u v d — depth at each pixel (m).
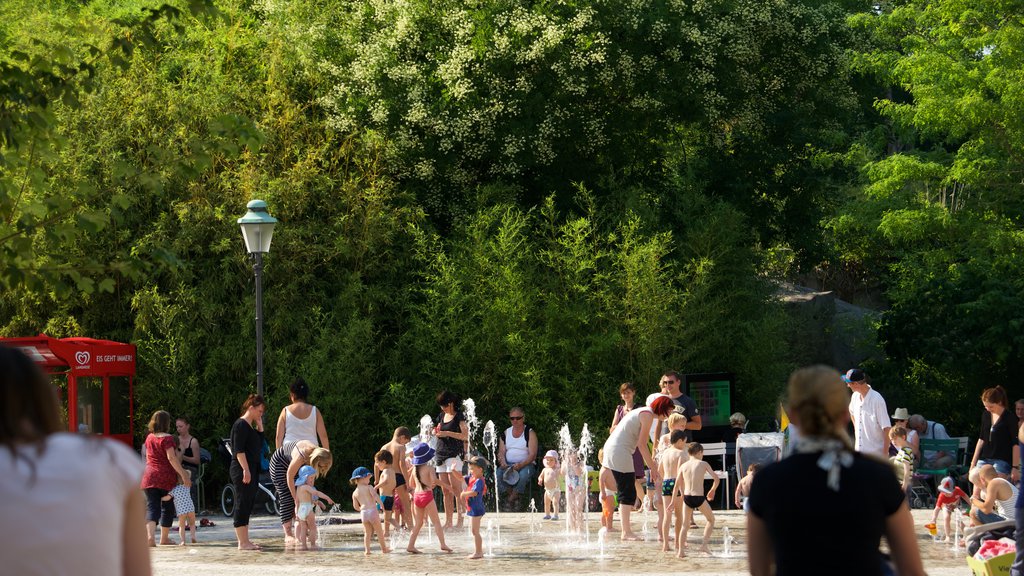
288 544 20.05
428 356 32.06
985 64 37.69
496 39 33.34
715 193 39.44
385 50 33.81
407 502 21.88
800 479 5.60
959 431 40.22
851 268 57.41
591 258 32.91
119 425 28.83
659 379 32.09
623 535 20.05
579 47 34.56
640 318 32.09
